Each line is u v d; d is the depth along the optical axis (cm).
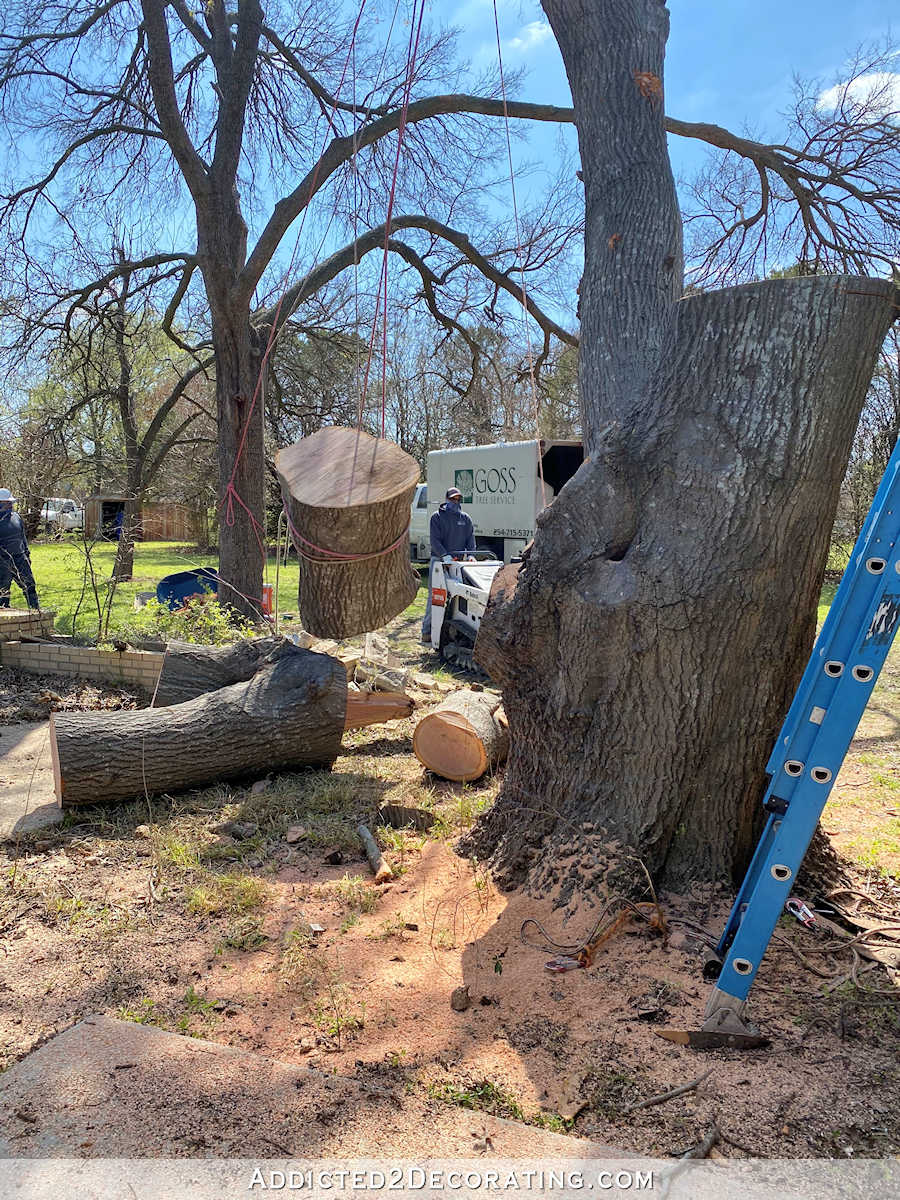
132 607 1213
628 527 347
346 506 351
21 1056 266
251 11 1016
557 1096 244
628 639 341
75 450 1762
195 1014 290
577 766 368
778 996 288
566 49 420
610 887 336
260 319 1135
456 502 1077
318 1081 248
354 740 653
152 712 514
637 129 399
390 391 2806
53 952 333
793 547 324
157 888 390
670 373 344
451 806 504
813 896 358
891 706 820
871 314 314
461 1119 233
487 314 1438
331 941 338
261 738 524
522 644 374
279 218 1001
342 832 457
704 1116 230
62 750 468
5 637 859
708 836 348
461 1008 288
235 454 1057
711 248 1041
